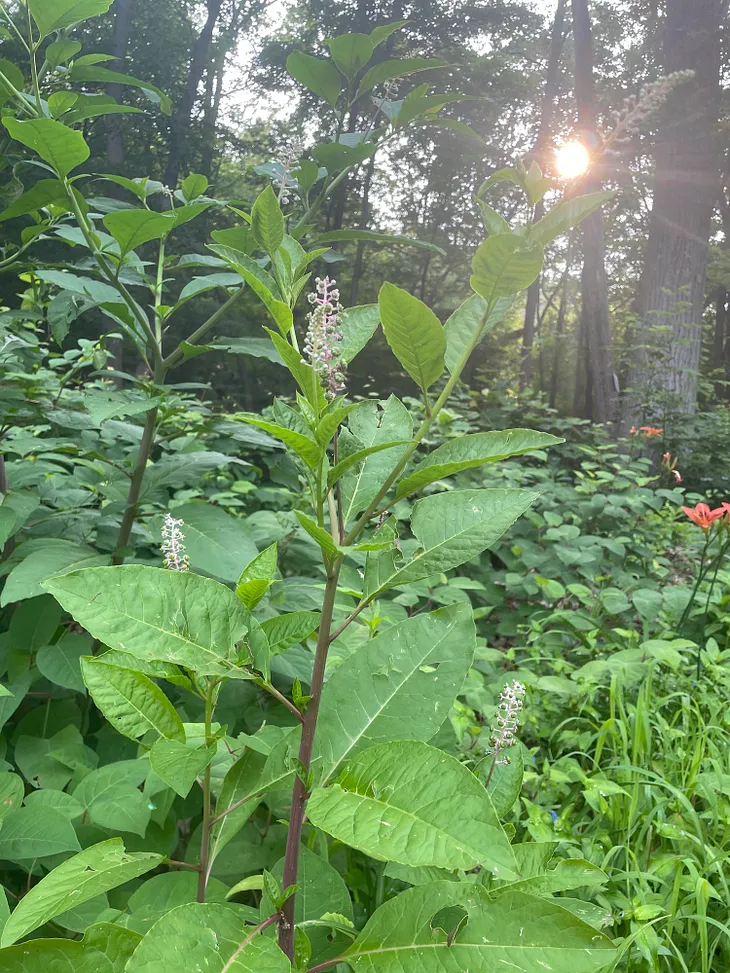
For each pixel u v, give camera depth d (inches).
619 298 938.7
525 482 226.2
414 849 26.8
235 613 35.0
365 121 85.8
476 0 764.6
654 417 364.2
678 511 237.8
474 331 37.2
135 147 546.0
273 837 67.1
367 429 41.5
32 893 33.8
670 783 95.2
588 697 112.2
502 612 172.9
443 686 41.1
